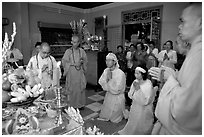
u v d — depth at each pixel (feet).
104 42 17.21
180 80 2.56
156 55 11.11
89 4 18.45
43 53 6.50
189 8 2.41
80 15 20.62
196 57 2.33
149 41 13.39
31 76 3.58
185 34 2.49
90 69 12.89
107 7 18.42
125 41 16.75
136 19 15.97
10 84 3.36
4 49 3.64
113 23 18.08
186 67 2.44
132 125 5.86
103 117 7.65
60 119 3.23
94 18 20.10
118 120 7.27
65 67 8.65
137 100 5.51
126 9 16.67
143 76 5.54
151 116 5.58
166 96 2.58
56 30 18.24
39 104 3.52
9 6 15.10
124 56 12.57
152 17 14.69
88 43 13.74
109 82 7.13
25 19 15.71
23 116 2.87
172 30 13.48
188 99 2.25
